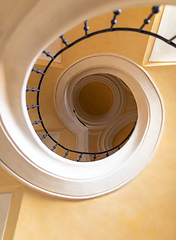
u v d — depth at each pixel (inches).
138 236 123.4
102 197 131.6
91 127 352.5
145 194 132.0
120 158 140.3
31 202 122.0
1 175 122.3
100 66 174.2
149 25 133.3
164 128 139.6
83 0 63.0
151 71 147.6
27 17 68.3
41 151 123.7
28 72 85.9
